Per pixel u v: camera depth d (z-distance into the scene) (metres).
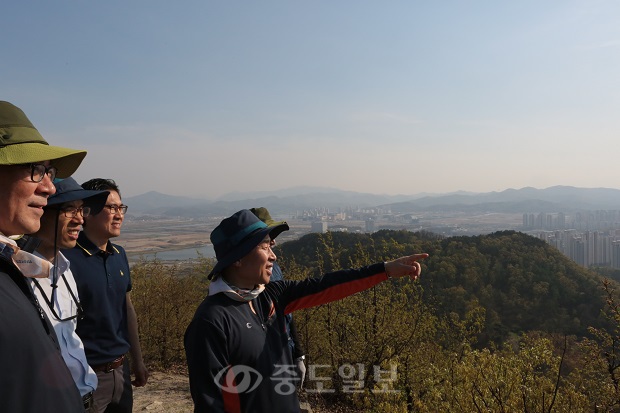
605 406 4.22
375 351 6.33
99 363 2.77
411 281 6.70
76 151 1.49
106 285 2.87
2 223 1.34
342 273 2.57
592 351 4.69
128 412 3.00
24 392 1.05
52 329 1.32
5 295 1.10
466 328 6.33
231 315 2.12
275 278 3.95
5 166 1.31
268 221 3.71
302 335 6.90
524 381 4.15
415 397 5.09
